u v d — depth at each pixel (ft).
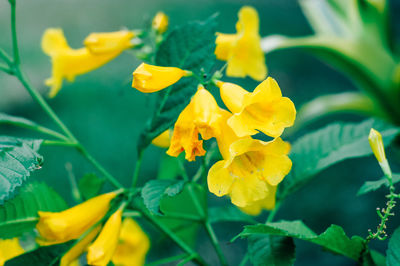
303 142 1.68
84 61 1.81
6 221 1.46
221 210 1.68
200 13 7.63
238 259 3.30
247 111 1.42
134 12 7.85
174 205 1.75
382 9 3.14
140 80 1.42
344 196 4.03
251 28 1.81
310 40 3.03
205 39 1.50
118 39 1.74
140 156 1.55
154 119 1.50
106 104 5.17
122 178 4.11
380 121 1.66
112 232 1.46
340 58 3.14
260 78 1.84
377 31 3.18
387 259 1.38
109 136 4.69
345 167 4.44
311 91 5.76
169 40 1.52
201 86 1.45
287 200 4.09
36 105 5.32
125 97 5.30
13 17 1.56
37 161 1.41
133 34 1.75
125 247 1.73
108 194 1.51
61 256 1.48
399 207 3.48
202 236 3.54
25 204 1.48
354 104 3.44
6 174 1.36
